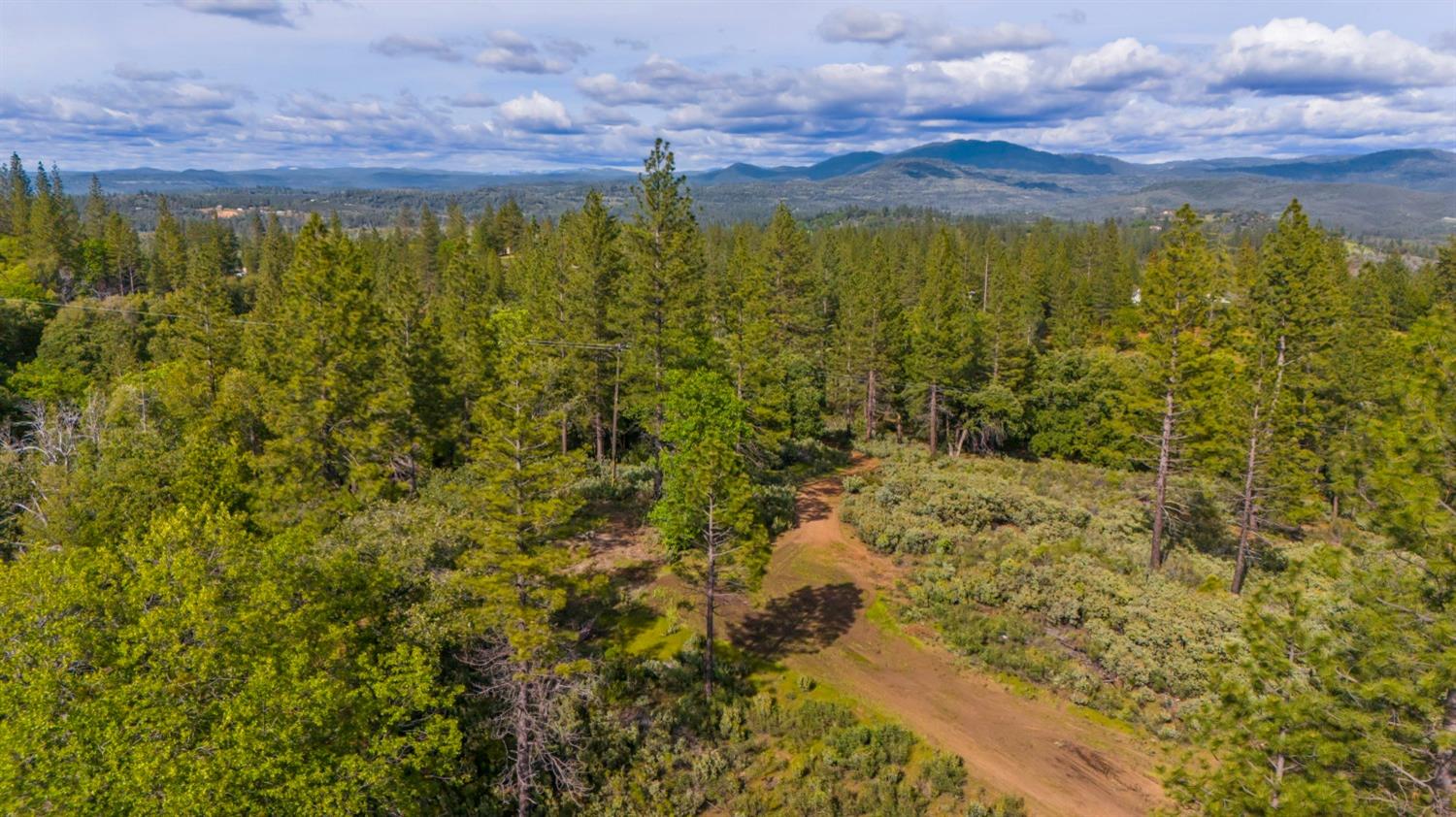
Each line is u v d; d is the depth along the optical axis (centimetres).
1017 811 2105
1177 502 4141
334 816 1577
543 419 2175
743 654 2802
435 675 2091
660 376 4088
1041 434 6081
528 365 2269
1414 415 1235
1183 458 3816
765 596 3212
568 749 2227
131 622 1703
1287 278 3750
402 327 4175
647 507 4006
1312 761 1281
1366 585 1251
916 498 4266
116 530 2595
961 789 2192
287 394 3456
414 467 3916
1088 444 5797
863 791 2186
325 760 1691
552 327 4800
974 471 5103
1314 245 3709
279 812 1592
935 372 5666
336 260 3700
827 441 6009
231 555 1831
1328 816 1218
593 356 4391
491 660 2248
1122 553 3725
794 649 2848
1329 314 3725
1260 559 3803
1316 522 4581
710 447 2512
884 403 6638
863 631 2984
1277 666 1373
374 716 1867
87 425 4006
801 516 4116
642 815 2092
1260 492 3619
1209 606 3064
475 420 2311
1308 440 4522
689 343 4075
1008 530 3947
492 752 2227
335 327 3469
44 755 1425
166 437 3919
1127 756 2348
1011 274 9262
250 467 3662
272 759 1558
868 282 6325
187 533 1819
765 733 2411
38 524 2716
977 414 6050
